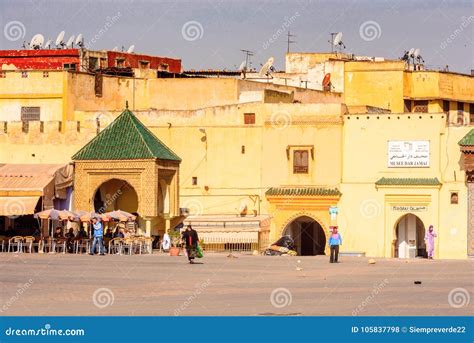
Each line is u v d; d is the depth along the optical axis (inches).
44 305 1764.3
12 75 4005.9
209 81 4170.8
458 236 3695.9
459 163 3705.7
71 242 3206.2
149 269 2472.9
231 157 3833.7
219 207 3828.7
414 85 4626.0
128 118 3602.4
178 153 3860.7
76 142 3836.1
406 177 3745.1
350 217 3779.5
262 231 3745.1
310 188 3796.8
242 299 1843.0
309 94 4411.9
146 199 3489.2
